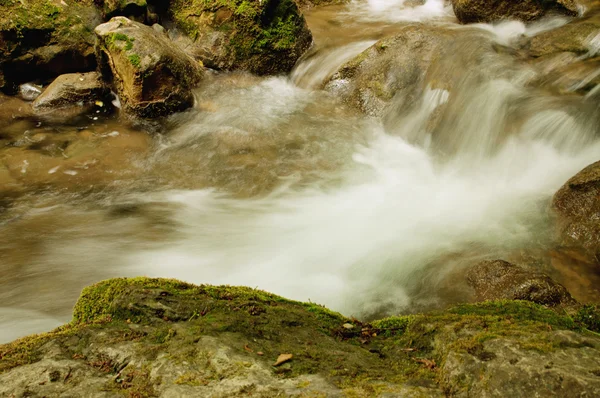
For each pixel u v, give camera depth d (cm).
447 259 497
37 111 843
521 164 659
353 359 232
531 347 200
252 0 903
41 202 636
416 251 516
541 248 498
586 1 902
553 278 457
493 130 704
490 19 912
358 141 763
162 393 200
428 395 194
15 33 840
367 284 475
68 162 718
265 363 221
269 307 285
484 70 770
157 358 222
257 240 564
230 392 198
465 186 650
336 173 695
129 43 791
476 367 196
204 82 887
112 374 217
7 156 721
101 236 576
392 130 781
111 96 884
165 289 286
